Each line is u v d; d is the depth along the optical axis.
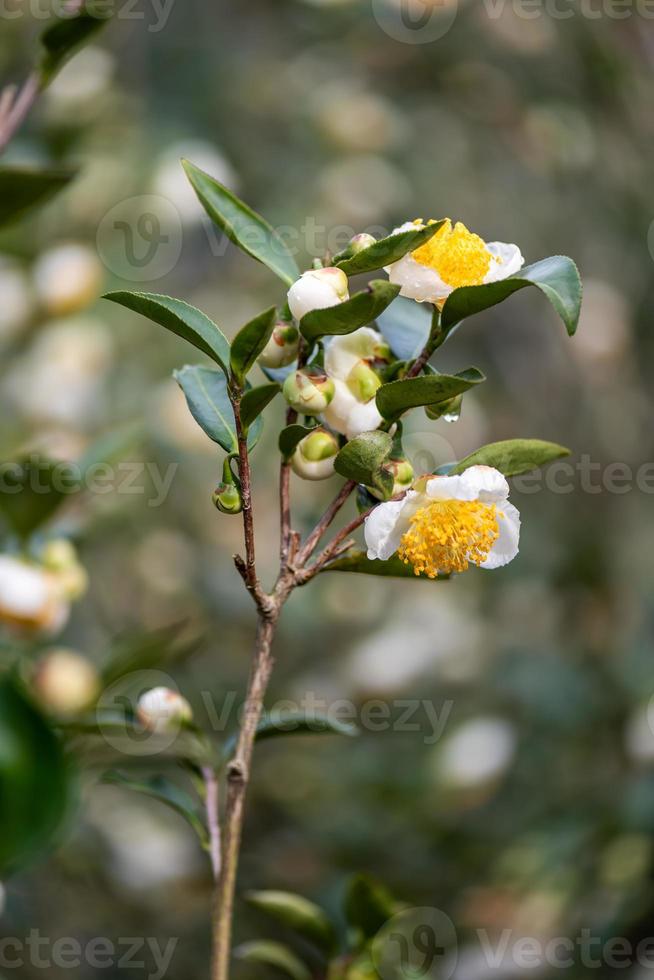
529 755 1.63
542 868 1.48
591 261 1.88
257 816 1.80
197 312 0.92
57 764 0.91
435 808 1.65
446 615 1.89
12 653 1.08
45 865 1.50
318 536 0.93
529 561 1.88
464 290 0.91
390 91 1.95
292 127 1.92
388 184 1.86
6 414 1.58
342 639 1.95
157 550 1.84
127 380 1.67
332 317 0.91
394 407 0.92
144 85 1.83
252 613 1.88
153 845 1.64
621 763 1.56
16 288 1.49
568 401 1.91
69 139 1.51
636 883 1.42
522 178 1.91
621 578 1.79
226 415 0.94
